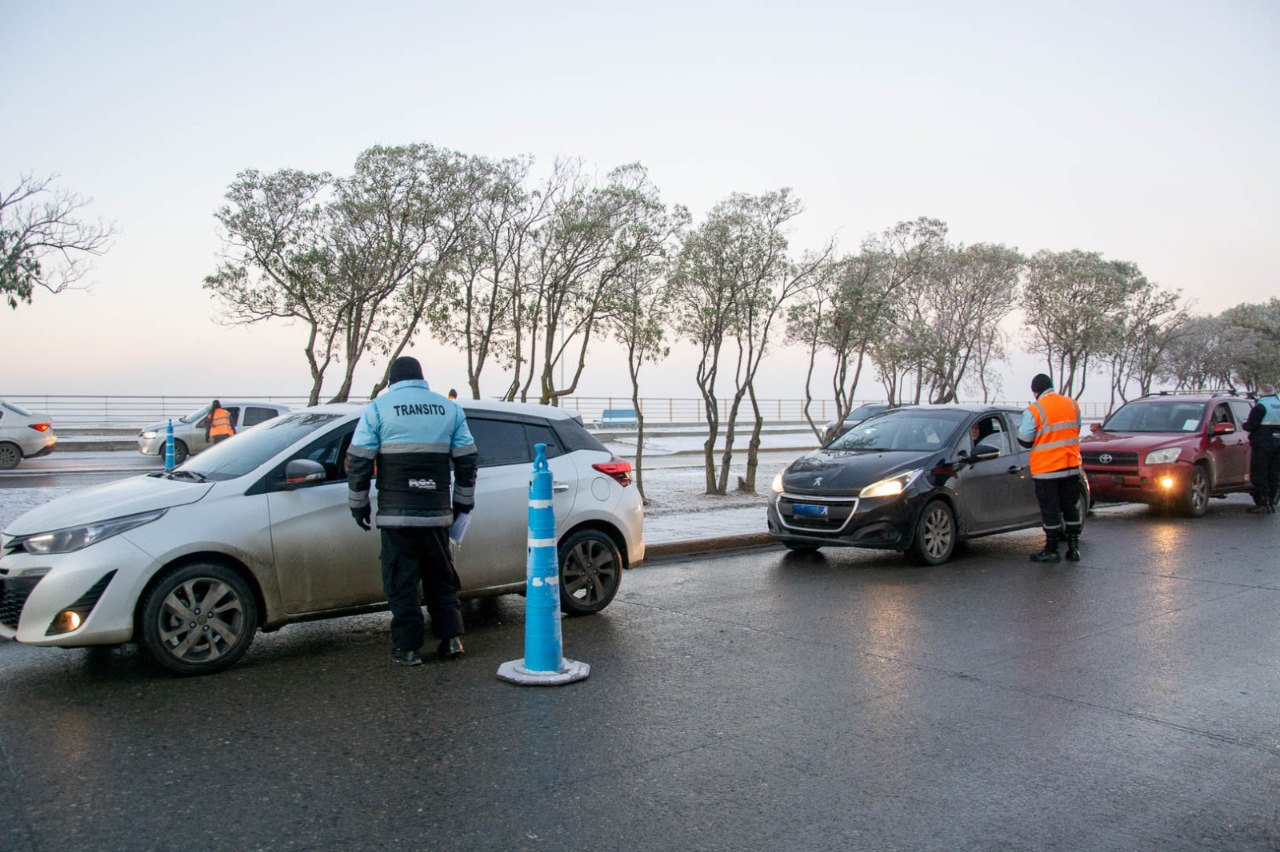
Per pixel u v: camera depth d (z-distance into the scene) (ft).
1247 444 48.29
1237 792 12.85
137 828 11.51
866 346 61.62
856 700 16.92
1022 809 12.26
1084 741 14.82
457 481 19.36
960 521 32.81
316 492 19.74
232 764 13.65
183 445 74.69
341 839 11.25
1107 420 50.37
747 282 50.29
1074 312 83.15
